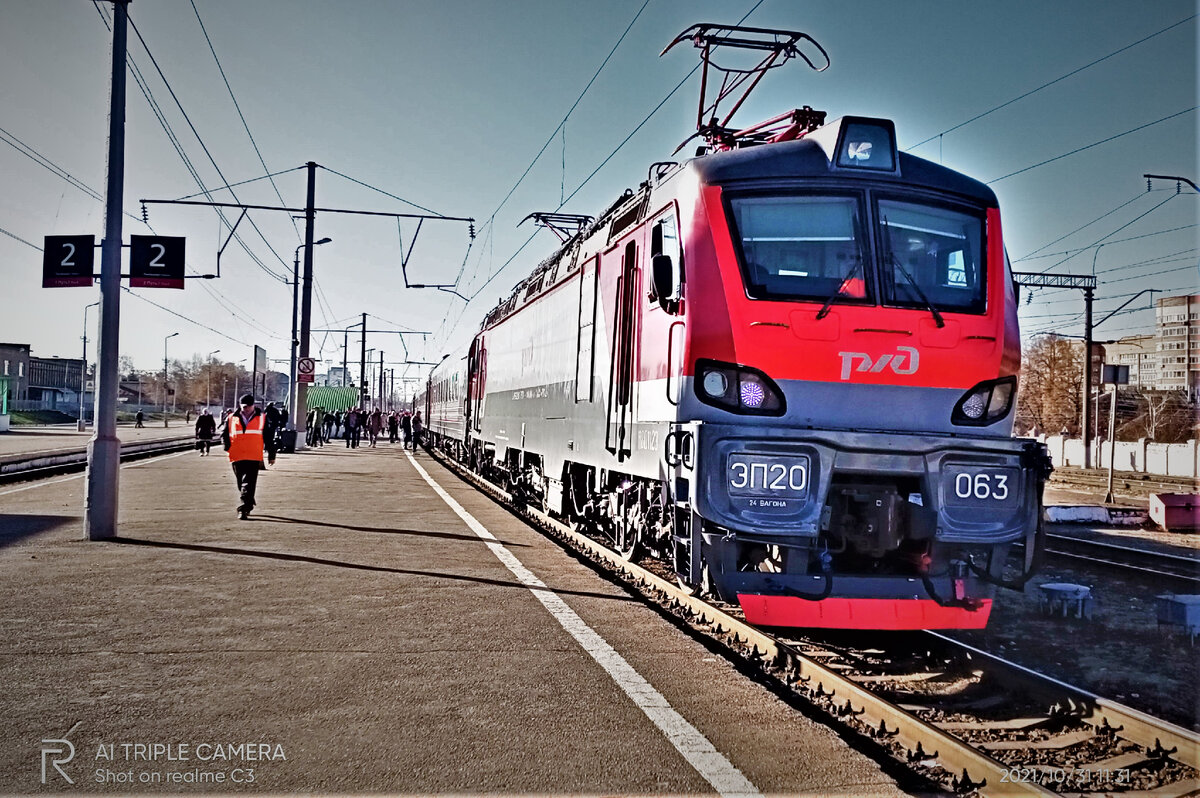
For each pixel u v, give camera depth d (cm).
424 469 2817
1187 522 1608
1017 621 852
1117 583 1032
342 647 640
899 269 691
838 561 715
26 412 8250
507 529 1346
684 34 1002
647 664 617
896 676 646
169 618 712
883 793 415
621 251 918
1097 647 755
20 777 412
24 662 586
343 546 1110
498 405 1902
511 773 428
